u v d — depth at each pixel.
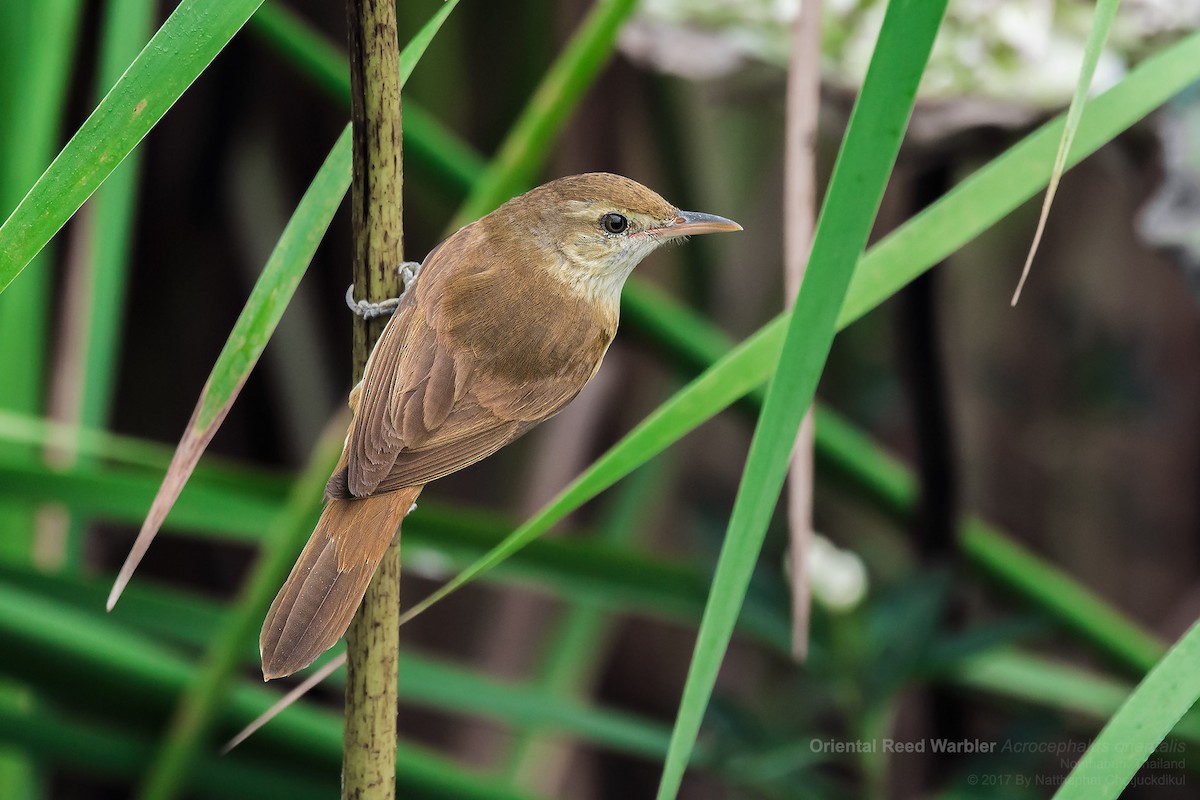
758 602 4.95
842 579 4.94
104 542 5.26
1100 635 4.94
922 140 4.86
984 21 4.87
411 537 4.91
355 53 4.73
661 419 4.72
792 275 4.74
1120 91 4.72
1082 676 4.95
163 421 5.18
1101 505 6.09
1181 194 4.85
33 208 4.69
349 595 4.74
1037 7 4.87
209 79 5.06
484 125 5.05
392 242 4.74
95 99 4.98
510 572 4.91
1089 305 6.09
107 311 4.89
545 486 5.08
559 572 4.91
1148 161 4.89
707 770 4.93
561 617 5.03
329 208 4.73
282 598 4.74
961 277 6.17
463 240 4.83
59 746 4.86
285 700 4.74
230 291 5.19
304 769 4.87
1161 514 6.05
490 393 4.80
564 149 5.07
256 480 4.89
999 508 6.17
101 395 4.89
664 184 5.08
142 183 5.07
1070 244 6.10
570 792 5.82
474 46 5.05
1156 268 5.97
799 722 4.97
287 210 5.21
